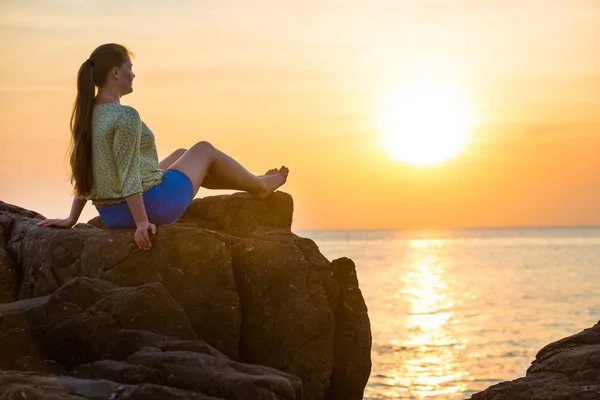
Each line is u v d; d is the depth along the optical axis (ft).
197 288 17.74
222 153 20.08
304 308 17.81
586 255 314.35
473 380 57.98
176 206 18.45
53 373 13.92
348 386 18.15
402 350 74.79
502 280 177.58
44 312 15.03
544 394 14.67
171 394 11.05
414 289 157.58
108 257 17.78
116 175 17.90
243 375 12.01
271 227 20.94
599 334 17.12
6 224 20.51
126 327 14.74
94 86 18.15
